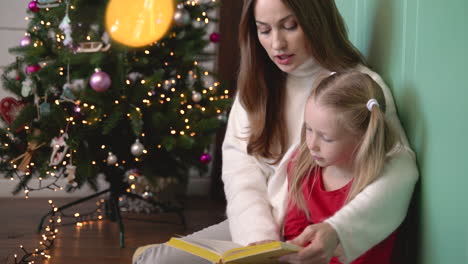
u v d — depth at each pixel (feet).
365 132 3.74
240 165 4.86
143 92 8.36
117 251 7.94
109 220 9.66
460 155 3.27
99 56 7.91
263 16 4.24
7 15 11.27
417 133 3.86
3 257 7.46
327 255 3.41
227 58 11.50
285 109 4.72
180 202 10.95
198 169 9.44
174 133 8.63
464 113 3.22
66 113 8.40
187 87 9.41
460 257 3.28
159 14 8.52
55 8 8.41
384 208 3.60
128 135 8.79
